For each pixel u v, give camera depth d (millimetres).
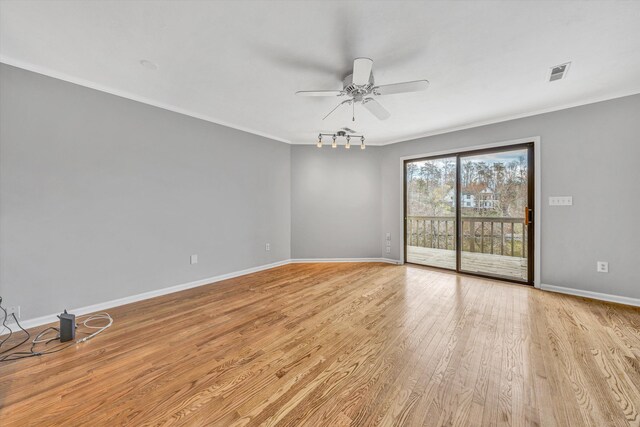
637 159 2900
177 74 2596
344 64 2379
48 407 1457
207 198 3852
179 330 2377
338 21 1822
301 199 5262
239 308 2893
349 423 1345
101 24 1876
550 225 3438
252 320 2584
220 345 2115
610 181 3051
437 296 3252
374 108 2764
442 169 4613
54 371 1785
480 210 4168
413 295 3293
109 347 2092
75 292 2695
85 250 2762
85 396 1545
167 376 1730
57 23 1866
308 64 2389
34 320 2457
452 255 4570
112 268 2947
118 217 2992
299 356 1957
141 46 2143
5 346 2111
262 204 4676
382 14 1751
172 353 2000
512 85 2797
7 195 2340
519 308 2854
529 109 3471
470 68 2447
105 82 2779
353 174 5316
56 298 2584
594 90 2918
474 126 4102
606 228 3080
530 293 3350
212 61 2354
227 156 4113
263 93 3021
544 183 3479
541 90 2918
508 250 3930
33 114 2455
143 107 3176
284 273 4422
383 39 2021
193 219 3686
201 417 1390
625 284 2973
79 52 2232
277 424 1342
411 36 1985
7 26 1894
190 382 1670
